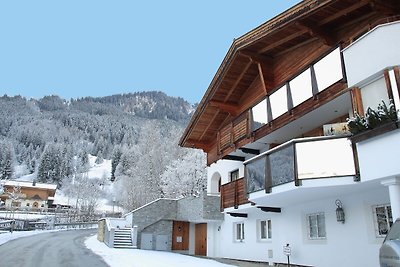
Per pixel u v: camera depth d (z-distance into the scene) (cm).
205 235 2197
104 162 12162
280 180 1083
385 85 812
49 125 14975
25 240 2202
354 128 837
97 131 14862
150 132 5119
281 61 1413
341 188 977
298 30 1219
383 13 961
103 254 1625
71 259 1388
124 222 2442
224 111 1784
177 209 2283
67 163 10512
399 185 766
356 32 1074
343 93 1002
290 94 1225
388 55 802
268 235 1502
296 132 1373
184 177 3941
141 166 4678
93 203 6625
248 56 1427
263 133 1384
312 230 1242
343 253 1080
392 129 750
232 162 1845
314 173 969
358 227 1038
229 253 1780
